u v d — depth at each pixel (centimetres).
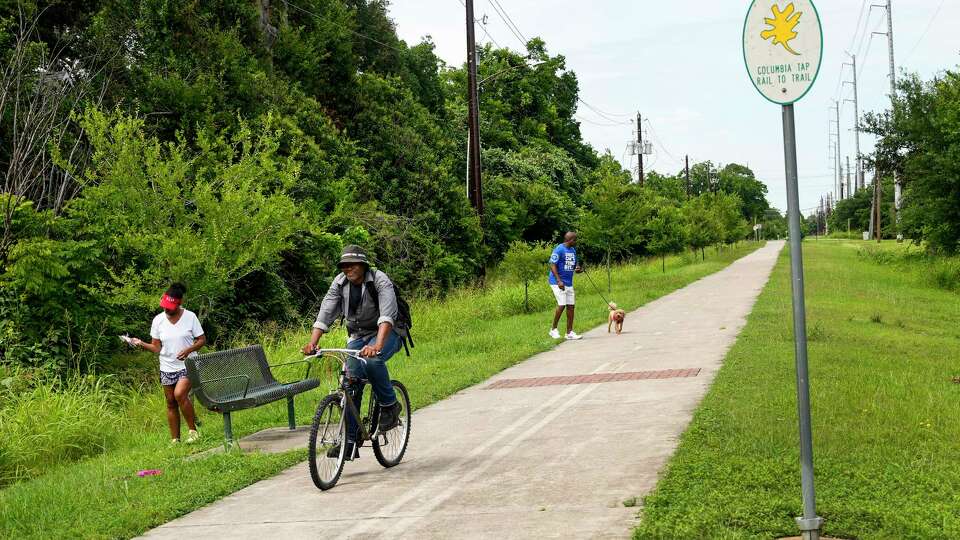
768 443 688
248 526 588
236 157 2144
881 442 693
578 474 650
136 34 2225
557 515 550
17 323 1266
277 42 2947
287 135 2352
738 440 709
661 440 736
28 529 607
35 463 904
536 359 1415
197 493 675
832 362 1121
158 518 618
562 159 5284
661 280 3203
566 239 1639
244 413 1077
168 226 1238
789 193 466
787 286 2559
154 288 1214
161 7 2234
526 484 637
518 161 4647
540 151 5225
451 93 5416
